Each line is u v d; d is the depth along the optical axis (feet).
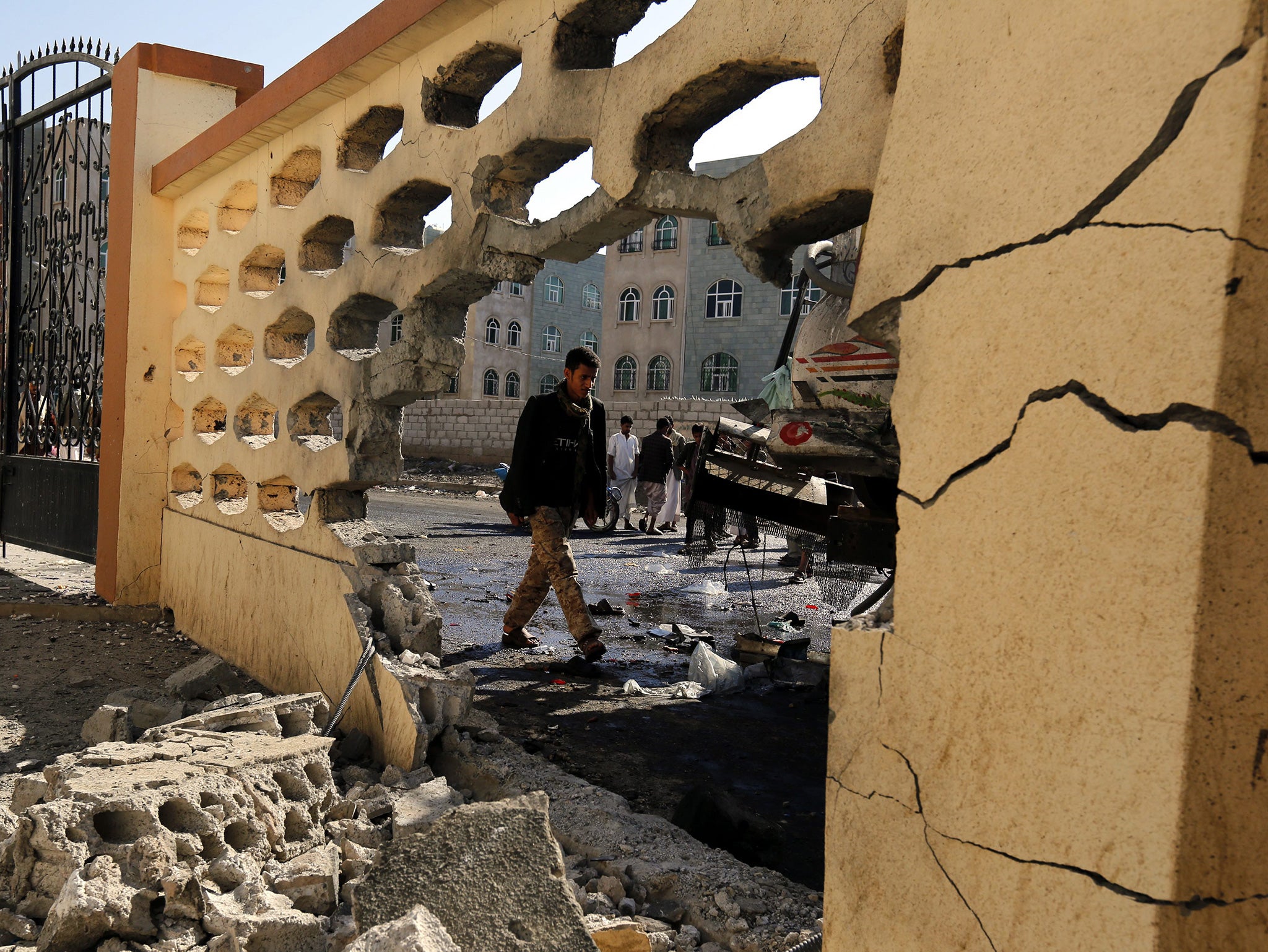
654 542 40.42
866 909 5.79
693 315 134.82
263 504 16.61
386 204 13.43
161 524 20.89
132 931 7.16
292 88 14.71
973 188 5.40
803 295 14.48
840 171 6.99
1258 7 4.23
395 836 8.96
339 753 11.69
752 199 7.84
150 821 8.00
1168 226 4.47
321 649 13.75
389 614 13.01
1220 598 4.35
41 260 25.53
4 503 26.09
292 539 15.16
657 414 81.82
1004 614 5.10
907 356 5.78
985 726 5.17
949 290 5.51
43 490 24.48
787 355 14.55
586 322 180.96
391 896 6.09
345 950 5.57
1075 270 4.84
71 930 6.97
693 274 134.82
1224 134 4.28
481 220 11.27
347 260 14.12
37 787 9.41
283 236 16.14
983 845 5.13
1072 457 4.82
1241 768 4.50
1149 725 4.45
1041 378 4.99
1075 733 4.74
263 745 10.03
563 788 10.48
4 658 17.19
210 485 18.58
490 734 11.78
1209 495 4.28
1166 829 4.37
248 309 17.21
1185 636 4.33
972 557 5.29
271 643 15.58
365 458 13.57
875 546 14.51
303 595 14.52
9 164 26.45
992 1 5.33
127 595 20.62
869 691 5.85
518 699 15.44
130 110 20.47
